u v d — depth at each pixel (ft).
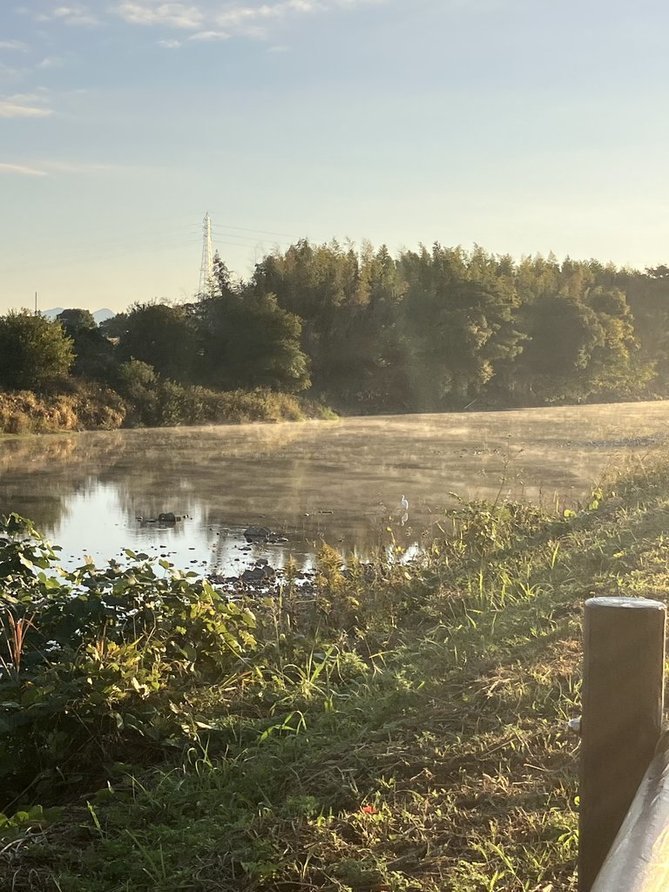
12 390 119.14
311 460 83.10
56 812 14.06
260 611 27.45
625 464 55.72
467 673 17.78
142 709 17.46
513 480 65.98
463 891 9.95
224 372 157.89
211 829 12.99
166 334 150.61
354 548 42.24
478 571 29.43
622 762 6.88
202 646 20.27
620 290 271.69
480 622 22.65
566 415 158.81
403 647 21.94
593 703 6.93
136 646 19.29
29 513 53.31
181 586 21.13
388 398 186.29
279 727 16.74
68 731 16.63
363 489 63.00
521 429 122.21
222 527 48.70
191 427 129.29
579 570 26.20
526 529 36.73
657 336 278.67
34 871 12.54
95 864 12.64
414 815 12.16
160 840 12.99
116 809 14.47
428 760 13.91
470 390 201.67
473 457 83.87
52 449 94.27
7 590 21.20
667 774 5.40
